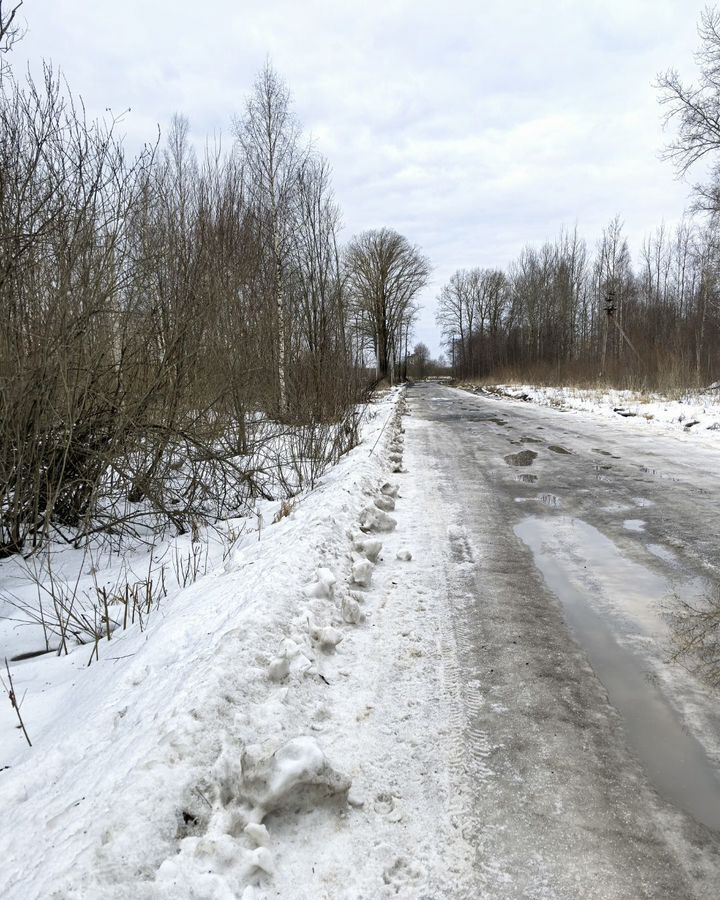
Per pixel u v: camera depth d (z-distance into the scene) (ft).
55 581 15.97
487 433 46.62
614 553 16.61
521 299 183.62
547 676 10.12
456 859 6.43
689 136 59.16
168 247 20.35
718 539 17.61
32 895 5.08
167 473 20.47
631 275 140.56
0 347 15.57
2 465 16.07
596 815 7.04
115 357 18.75
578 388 94.99
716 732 8.57
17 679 10.94
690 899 5.91
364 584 13.98
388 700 9.40
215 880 5.58
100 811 6.03
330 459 28.73
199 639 10.25
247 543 17.63
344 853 6.43
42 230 15.52
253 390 24.97
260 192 42.27
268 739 7.66
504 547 17.28
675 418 47.80
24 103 16.21
